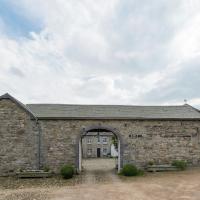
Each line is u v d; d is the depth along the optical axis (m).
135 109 20.78
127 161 18.20
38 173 16.33
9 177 16.52
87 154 49.19
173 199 10.12
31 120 17.58
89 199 10.51
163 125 19.02
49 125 17.77
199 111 22.02
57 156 17.58
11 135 17.28
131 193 11.42
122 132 18.47
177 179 14.68
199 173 16.58
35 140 17.47
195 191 11.45
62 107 20.11
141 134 18.64
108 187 12.99
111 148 48.94
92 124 18.22
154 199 10.23
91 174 17.89
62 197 10.92
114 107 20.97
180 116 19.48
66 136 17.84
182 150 19.03
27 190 12.59
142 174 17.08
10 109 17.48
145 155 18.48
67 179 15.78
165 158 18.69
